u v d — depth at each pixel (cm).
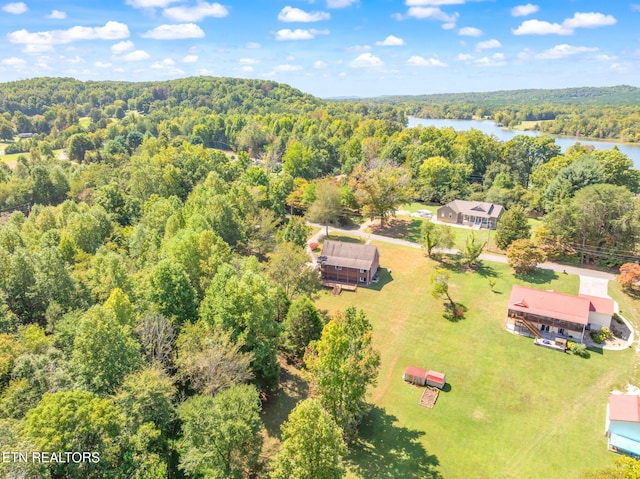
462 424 3888
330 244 7138
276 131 17775
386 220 9319
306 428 2597
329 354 3384
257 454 3070
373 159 12950
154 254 5525
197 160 10788
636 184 9356
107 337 3156
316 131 16262
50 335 3959
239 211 7794
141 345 3581
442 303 6034
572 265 7069
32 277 4378
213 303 4112
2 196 9119
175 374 3703
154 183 9206
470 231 8800
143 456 2684
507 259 7344
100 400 2653
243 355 3697
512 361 4762
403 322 5609
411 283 6700
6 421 2473
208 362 3347
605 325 5209
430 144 13050
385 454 3541
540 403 4141
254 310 3909
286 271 5488
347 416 3509
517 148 12644
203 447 2827
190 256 5056
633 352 4869
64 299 4372
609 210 6825
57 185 9831
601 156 9569
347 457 3488
